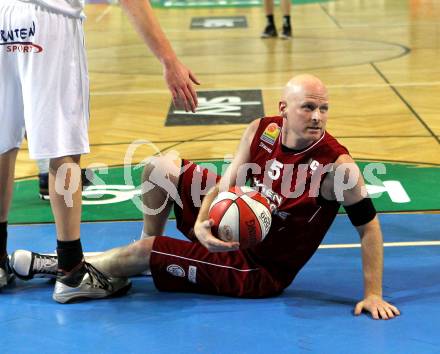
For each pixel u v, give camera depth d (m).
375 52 12.61
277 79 10.55
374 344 3.52
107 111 8.95
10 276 4.49
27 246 5.04
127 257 4.18
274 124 4.05
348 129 7.89
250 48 13.44
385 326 3.72
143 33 4.01
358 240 5.02
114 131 8.04
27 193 6.21
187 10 19.95
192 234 4.33
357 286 4.27
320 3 21.28
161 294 4.25
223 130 7.97
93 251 4.92
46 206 5.88
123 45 14.22
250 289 4.10
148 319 3.89
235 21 17.30
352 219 3.95
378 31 15.23
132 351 3.52
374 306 3.86
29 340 3.68
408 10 18.89
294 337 3.62
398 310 3.89
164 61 4.02
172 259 4.15
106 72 11.54
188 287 4.23
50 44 4.01
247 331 3.70
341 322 3.78
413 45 13.23
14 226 5.43
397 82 10.14
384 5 20.25
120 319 3.90
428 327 3.70
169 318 3.89
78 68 4.11
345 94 9.51
